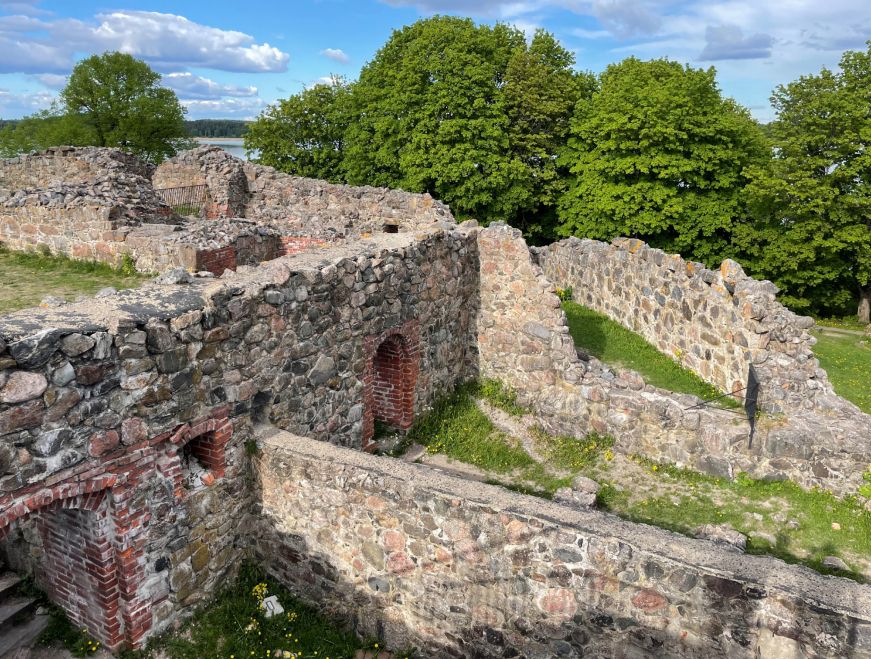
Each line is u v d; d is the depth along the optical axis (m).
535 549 6.23
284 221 20.20
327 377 9.58
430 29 31.33
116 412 6.26
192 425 7.17
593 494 9.73
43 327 5.82
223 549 7.94
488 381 13.56
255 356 8.04
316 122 37.88
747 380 11.59
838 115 26.69
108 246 14.09
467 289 13.26
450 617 6.92
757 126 32.28
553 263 20.98
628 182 29.58
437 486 6.76
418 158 30.09
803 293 30.28
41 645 6.96
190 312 6.95
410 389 11.84
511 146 34.03
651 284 15.29
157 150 48.41
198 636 7.30
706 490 10.02
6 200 15.01
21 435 5.49
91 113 47.19
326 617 7.80
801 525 9.06
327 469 7.36
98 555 6.59
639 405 10.79
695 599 5.63
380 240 11.41
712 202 28.59
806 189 26.98
